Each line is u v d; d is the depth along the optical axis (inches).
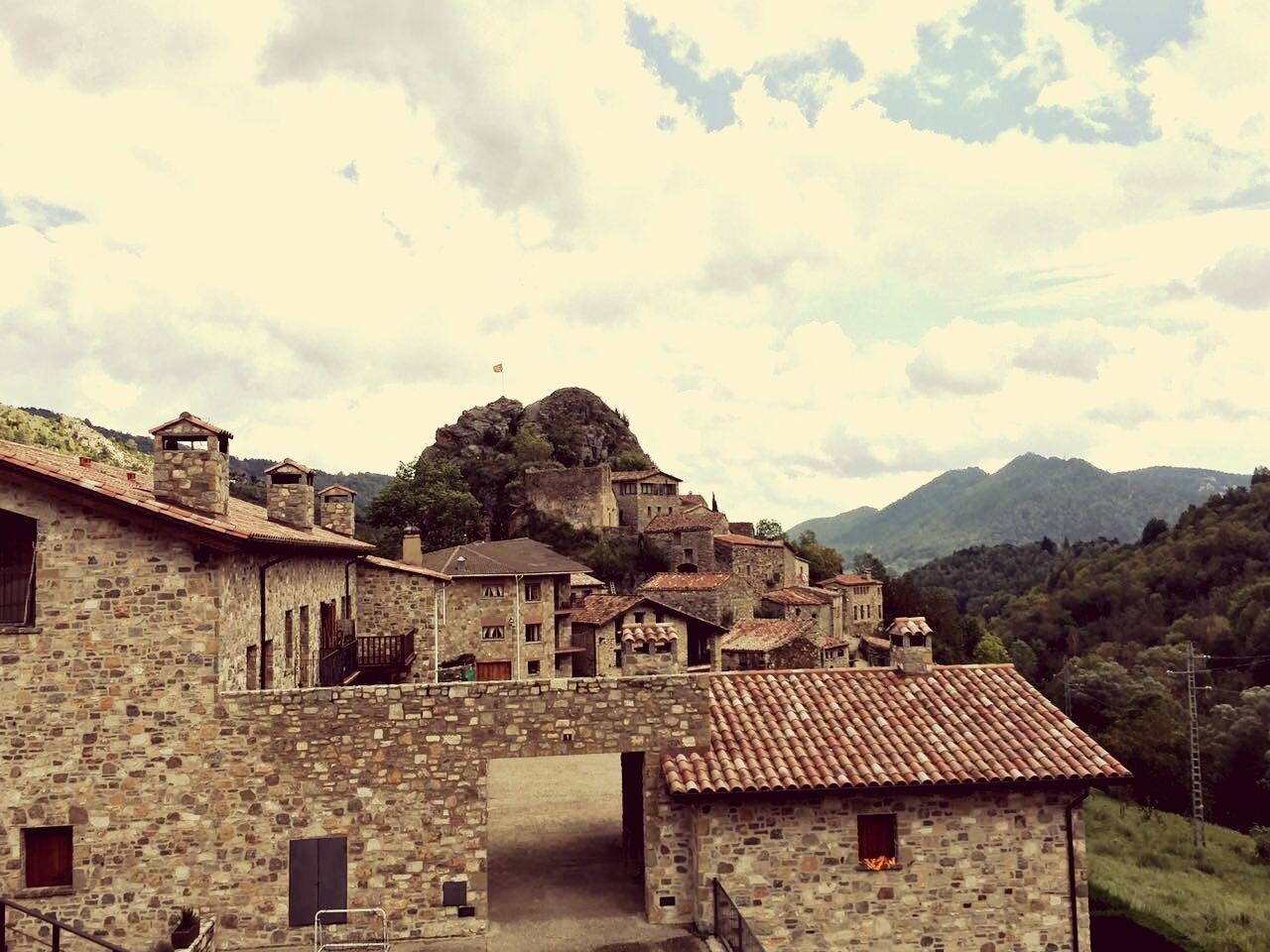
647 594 2699.3
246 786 636.7
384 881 643.5
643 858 747.4
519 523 3654.0
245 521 788.6
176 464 714.8
